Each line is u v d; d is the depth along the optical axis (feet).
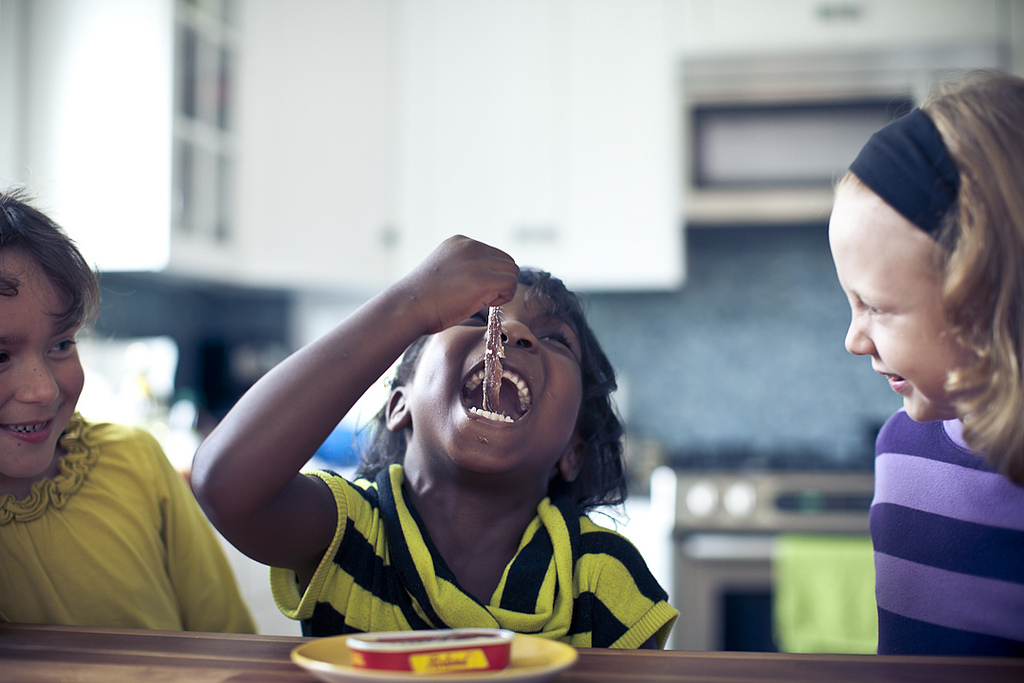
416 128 8.10
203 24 7.23
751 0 7.68
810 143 7.66
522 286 2.62
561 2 8.00
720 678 1.50
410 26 8.13
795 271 8.91
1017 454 1.74
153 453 2.99
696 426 8.91
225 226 7.62
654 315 9.03
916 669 1.57
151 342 7.79
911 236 1.78
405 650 1.39
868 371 8.75
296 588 2.33
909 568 2.39
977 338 1.73
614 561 2.38
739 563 6.81
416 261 8.05
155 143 6.77
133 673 1.52
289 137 7.89
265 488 1.82
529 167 8.00
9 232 2.31
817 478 7.08
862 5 7.47
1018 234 1.68
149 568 2.73
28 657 1.63
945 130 1.78
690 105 7.84
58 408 2.45
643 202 7.88
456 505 2.33
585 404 2.77
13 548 2.46
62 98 6.95
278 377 1.87
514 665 1.50
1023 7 7.27
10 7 6.94
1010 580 2.22
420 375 2.35
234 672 1.52
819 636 6.45
